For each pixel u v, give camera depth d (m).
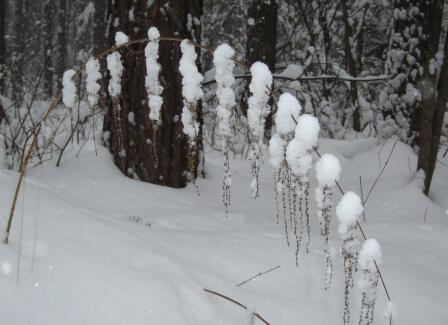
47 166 4.01
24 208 2.19
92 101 2.25
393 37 6.00
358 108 8.66
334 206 4.09
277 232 3.04
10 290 1.46
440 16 4.30
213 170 4.62
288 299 2.00
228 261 2.29
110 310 1.51
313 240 2.89
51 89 16.69
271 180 5.12
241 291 1.97
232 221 3.29
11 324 1.34
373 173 5.20
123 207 3.29
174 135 4.00
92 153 4.11
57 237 1.90
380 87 9.70
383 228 3.49
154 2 3.83
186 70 2.01
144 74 3.88
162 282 1.72
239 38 16.50
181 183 4.07
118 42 2.24
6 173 2.91
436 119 4.39
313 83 9.60
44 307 1.44
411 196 4.27
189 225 3.04
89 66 2.20
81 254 1.79
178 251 2.23
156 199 3.56
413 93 5.75
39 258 1.69
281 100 1.70
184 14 3.99
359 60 10.57
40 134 4.41
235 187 4.36
